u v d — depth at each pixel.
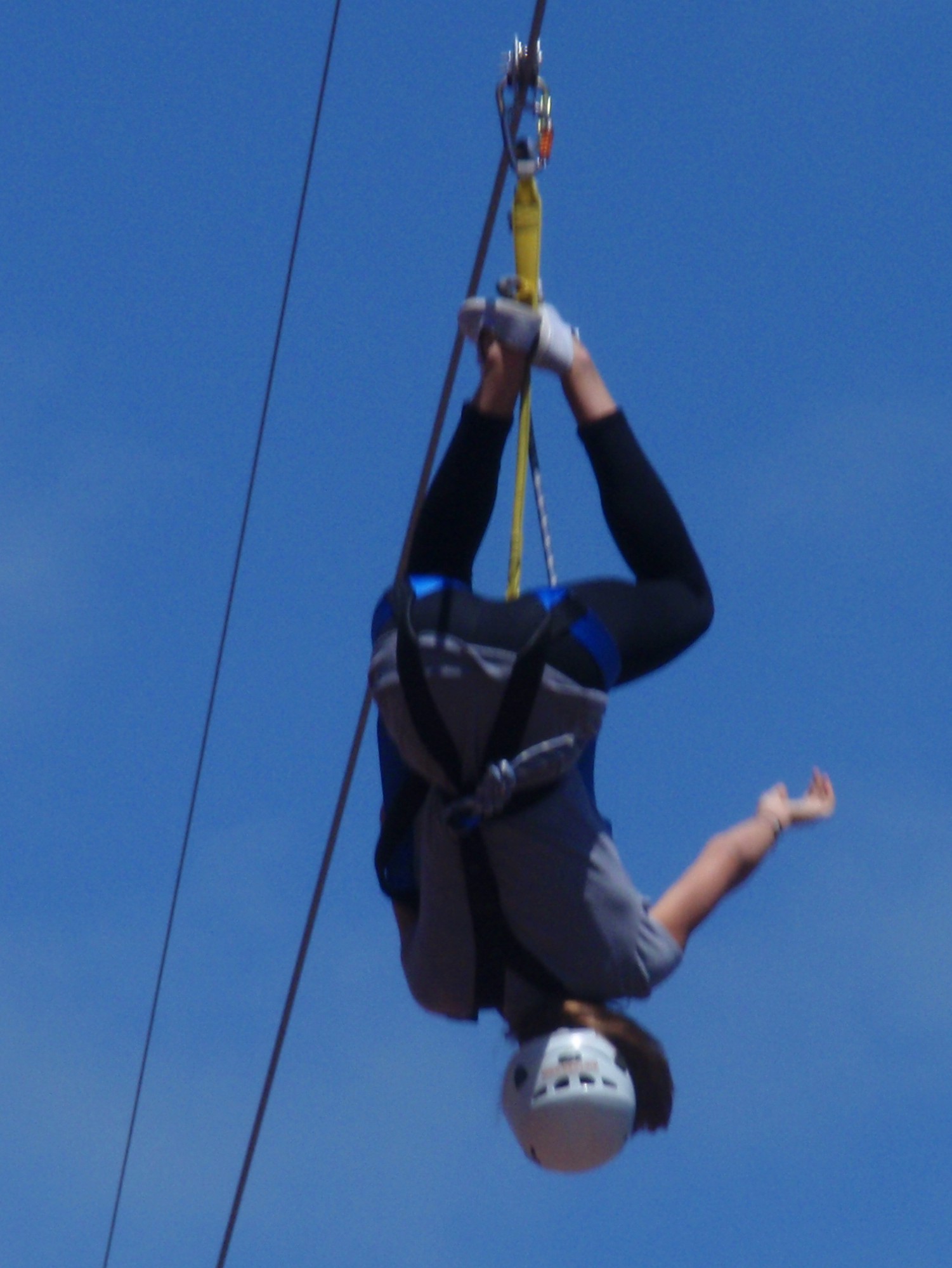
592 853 18.14
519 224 19.59
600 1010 18.41
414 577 18.47
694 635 18.77
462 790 17.80
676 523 19.12
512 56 19.75
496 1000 18.59
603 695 17.94
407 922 19.59
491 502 19.16
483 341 19.27
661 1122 18.75
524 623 17.80
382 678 18.00
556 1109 17.97
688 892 19.14
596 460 19.27
